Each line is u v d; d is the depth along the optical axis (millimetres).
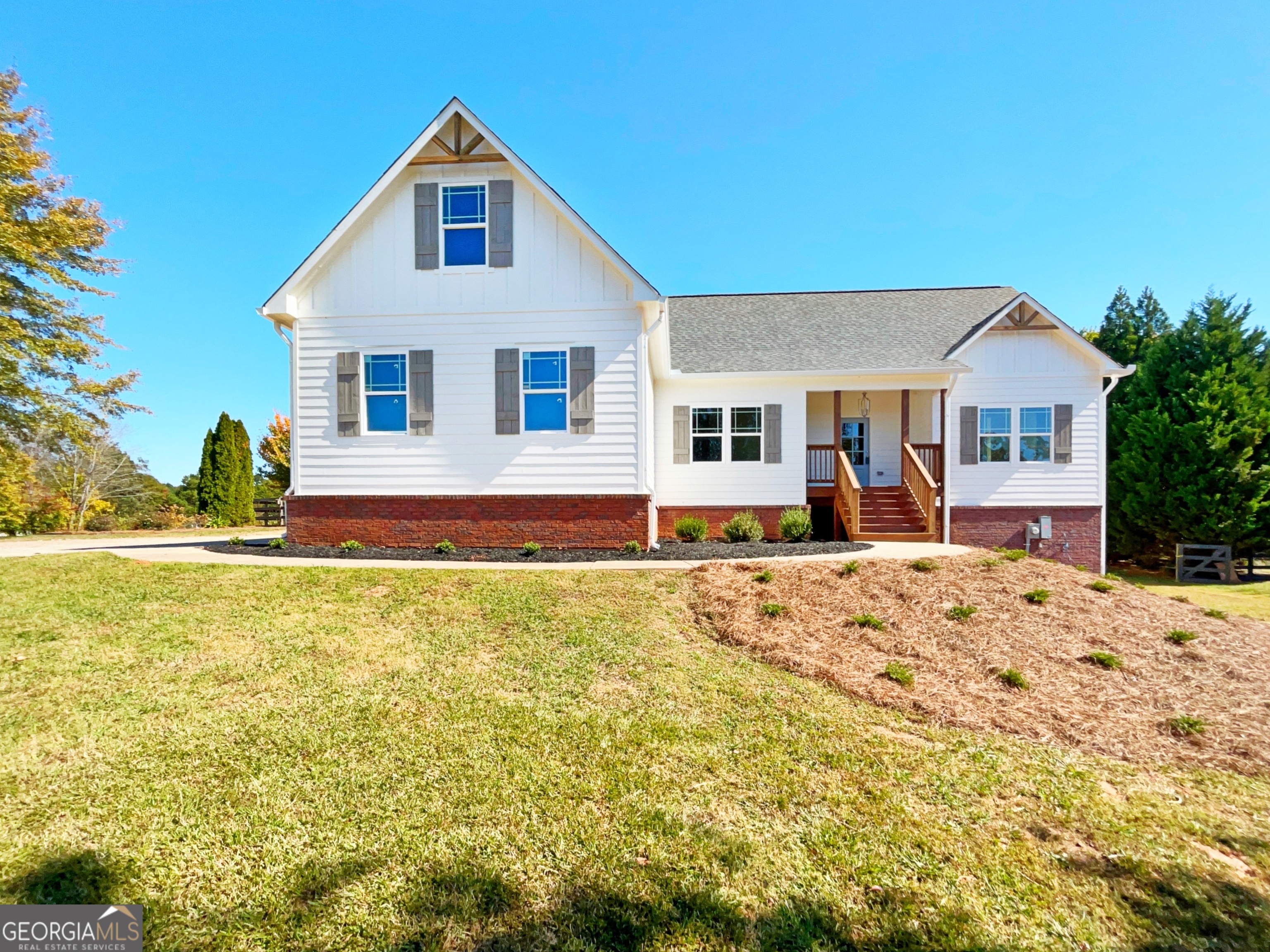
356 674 5332
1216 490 17016
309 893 2781
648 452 12531
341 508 11766
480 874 2918
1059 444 15852
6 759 3824
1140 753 4668
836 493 15086
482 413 11602
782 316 18422
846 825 3453
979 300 18750
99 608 6840
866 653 6387
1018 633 7023
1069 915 2857
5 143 17469
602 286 11469
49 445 21000
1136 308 28891
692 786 3758
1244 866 3316
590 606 7281
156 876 2865
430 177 11680
